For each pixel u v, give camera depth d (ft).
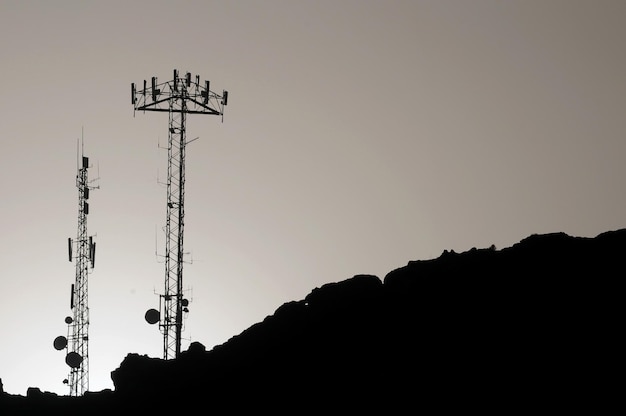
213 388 467.52
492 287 468.75
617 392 394.11
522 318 446.60
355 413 422.82
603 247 472.44
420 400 417.90
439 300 472.44
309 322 490.90
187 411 458.50
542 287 460.14
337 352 463.42
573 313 441.27
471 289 471.62
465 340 444.14
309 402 438.81
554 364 416.05
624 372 403.75
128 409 473.26
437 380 426.51
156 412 464.65
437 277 484.74
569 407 391.86
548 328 436.35
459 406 407.85
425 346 448.65
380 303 484.33
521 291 461.78
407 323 465.88
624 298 442.09
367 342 463.83
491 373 420.77
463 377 423.23
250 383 463.42
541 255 476.54
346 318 482.69
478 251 495.82
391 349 453.99
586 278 458.09
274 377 462.19
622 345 417.28
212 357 495.82
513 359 424.87
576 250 474.90
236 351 491.72
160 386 487.61
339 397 435.53
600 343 421.18
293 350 475.72
